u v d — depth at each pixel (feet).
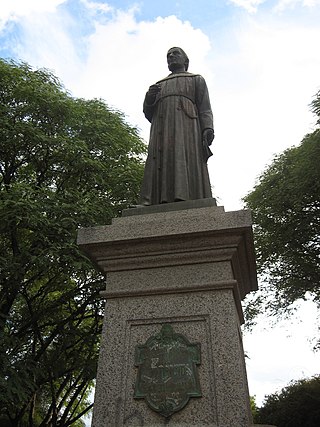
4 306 35.12
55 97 41.32
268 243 65.98
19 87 40.65
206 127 16.57
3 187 40.09
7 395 27.02
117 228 13.35
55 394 40.68
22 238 37.86
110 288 12.98
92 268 32.89
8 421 45.11
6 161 41.06
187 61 19.29
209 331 11.71
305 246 64.13
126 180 39.93
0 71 41.96
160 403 10.91
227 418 10.43
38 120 41.63
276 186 65.87
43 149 40.01
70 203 34.58
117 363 11.79
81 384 42.01
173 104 16.84
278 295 66.59
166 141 16.20
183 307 12.24
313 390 75.51
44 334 41.37
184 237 12.78
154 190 15.80
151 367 11.47
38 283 40.73
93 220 33.45
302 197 59.21
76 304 39.37
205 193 15.60
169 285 12.55
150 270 13.01
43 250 31.19
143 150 47.21
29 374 31.17
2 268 30.60
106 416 11.08
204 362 11.31
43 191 34.04
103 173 41.47
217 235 12.62
